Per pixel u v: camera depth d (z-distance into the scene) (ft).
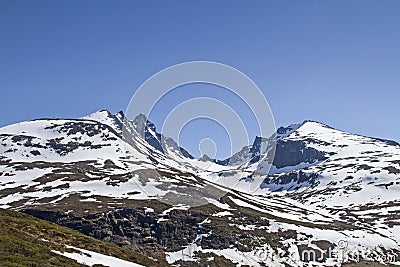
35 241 118.32
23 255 101.35
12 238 111.34
